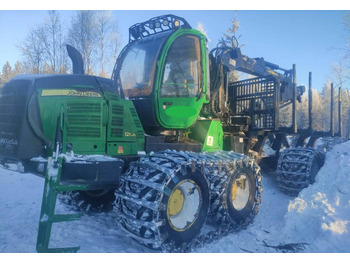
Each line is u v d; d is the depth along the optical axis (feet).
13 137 10.48
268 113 21.59
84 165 9.25
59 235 11.71
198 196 11.23
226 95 19.80
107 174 9.64
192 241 10.74
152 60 13.05
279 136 24.29
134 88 13.48
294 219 12.87
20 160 10.28
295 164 18.67
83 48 60.70
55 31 60.75
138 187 9.93
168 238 9.89
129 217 9.73
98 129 10.61
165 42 12.85
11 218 13.67
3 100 11.09
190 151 13.91
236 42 20.59
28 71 60.64
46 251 8.54
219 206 12.41
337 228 11.34
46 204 8.92
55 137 9.91
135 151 11.82
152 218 9.45
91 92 10.78
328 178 14.97
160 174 9.96
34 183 20.95
